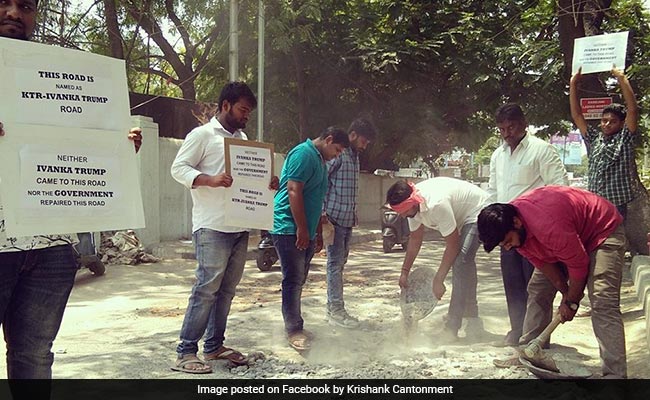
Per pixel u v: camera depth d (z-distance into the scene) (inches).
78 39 494.0
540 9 462.3
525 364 158.7
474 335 207.8
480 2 604.4
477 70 577.9
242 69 640.4
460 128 697.0
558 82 556.7
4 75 101.7
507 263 190.5
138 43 609.0
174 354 183.9
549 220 144.0
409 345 194.4
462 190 199.0
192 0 492.1
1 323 105.4
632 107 220.7
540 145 187.9
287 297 190.4
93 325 226.7
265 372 166.7
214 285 161.5
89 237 326.6
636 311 231.1
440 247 530.0
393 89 655.1
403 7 608.4
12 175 101.7
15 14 105.2
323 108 663.1
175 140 467.8
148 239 429.4
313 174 186.2
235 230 161.8
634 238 321.7
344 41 615.5
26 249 105.6
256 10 505.7
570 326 217.2
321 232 207.6
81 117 109.3
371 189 802.8
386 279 343.6
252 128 675.4
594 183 235.8
